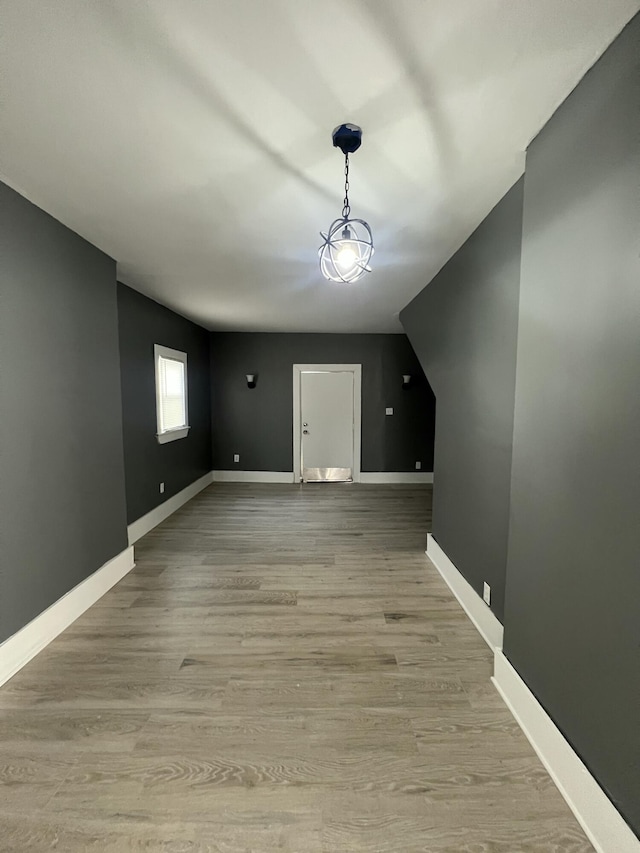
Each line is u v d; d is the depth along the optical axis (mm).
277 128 1417
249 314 4645
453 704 1720
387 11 982
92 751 1481
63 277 2260
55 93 1250
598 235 1170
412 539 3711
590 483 1213
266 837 1206
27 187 1852
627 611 1062
